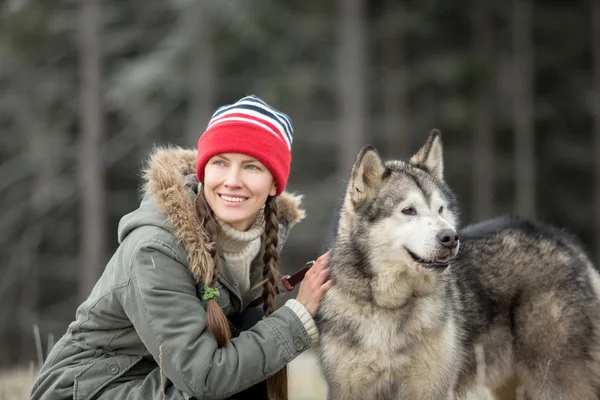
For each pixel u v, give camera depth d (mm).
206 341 3793
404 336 4332
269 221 4172
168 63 17469
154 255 3797
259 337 3908
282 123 4094
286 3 18391
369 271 4387
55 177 19516
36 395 3922
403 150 18719
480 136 18812
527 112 18594
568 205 20359
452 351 4449
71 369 3883
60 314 20266
